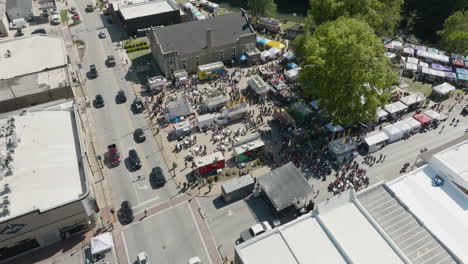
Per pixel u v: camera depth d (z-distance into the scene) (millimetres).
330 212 50031
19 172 51625
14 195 48750
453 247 47688
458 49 101438
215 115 78375
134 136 73250
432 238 47594
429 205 53500
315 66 72062
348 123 69562
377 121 77000
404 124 74062
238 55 101000
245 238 52062
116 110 80750
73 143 59719
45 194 49688
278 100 84625
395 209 51500
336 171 65312
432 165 59812
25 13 125562
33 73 80500
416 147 71188
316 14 101188
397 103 80438
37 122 61594
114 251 51875
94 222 54844
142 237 53906
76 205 49469
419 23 128875
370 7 95812
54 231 51188
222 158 63969
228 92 87375
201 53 94312
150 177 64000
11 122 60375
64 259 50719
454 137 73625
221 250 52344
